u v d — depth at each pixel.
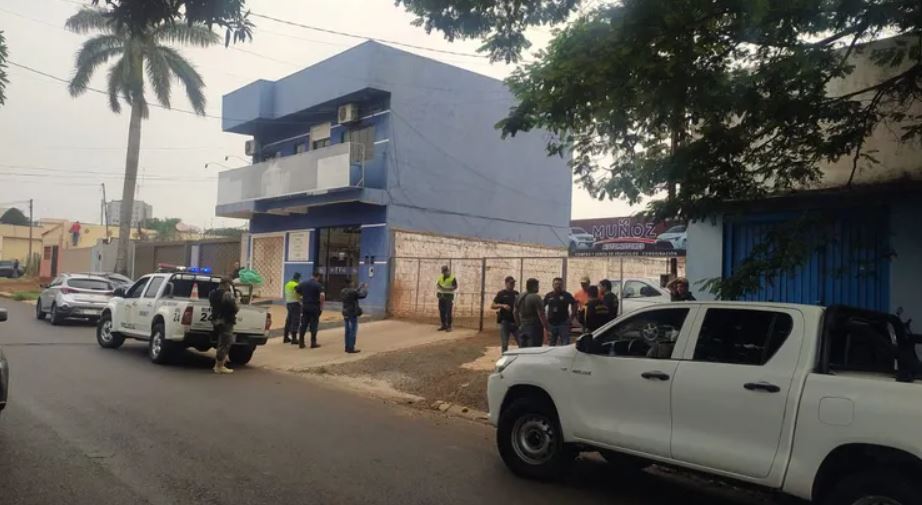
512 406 6.50
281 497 5.41
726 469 4.98
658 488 6.34
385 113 20.08
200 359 13.70
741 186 7.89
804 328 4.89
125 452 6.43
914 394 4.21
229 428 7.68
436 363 12.99
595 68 7.16
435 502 5.51
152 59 27.44
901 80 7.51
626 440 5.61
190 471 5.95
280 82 23.02
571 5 8.48
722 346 5.29
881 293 9.04
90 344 15.03
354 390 11.12
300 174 21.09
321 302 15.33
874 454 4.33
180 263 30.14
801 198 9.59
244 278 17.23
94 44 27.58
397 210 20.03
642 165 8.45
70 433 7.01
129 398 9.07
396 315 19.72
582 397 5.97
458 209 21.52
